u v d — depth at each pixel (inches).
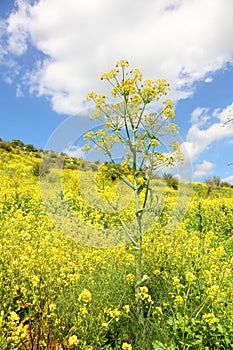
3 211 327.3
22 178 646.5
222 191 853.2
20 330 101.5
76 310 122.3
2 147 1143.6
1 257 151.6
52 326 116.0
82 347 103.1
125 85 137.9
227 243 298.7
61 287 140.2
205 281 156.0
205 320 111.2
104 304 129.3
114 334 126.9
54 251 161.8
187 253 185.8
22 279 136.9
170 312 136.9
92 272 168.1
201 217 398.6
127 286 145.9
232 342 113.7
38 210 353.7
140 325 128.6
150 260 176.7
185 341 108.7
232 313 127.6
